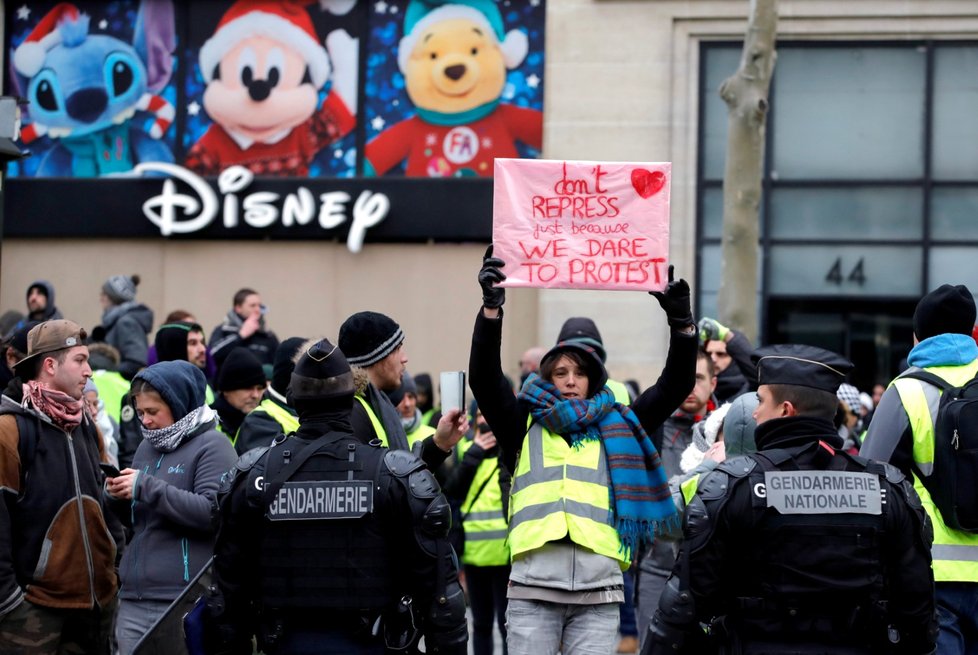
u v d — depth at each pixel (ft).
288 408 21.80
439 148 54.70
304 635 14.99
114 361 33.53
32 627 18.93
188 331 28.58
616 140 53.47
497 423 19.11
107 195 55.57
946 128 52.95
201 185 54.95
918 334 19.36
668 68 53.31
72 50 56.75
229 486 15.30
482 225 53.83
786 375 14.89
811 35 53.11
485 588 28.40
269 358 39.55
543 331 52.90
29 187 56.03
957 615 18.24
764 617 14.38
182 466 20.04
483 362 18.43
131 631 19.65
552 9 53.83
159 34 56.29
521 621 18.79
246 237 55.16
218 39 55.93
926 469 18.29
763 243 53.67
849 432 33.53
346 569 14.87
